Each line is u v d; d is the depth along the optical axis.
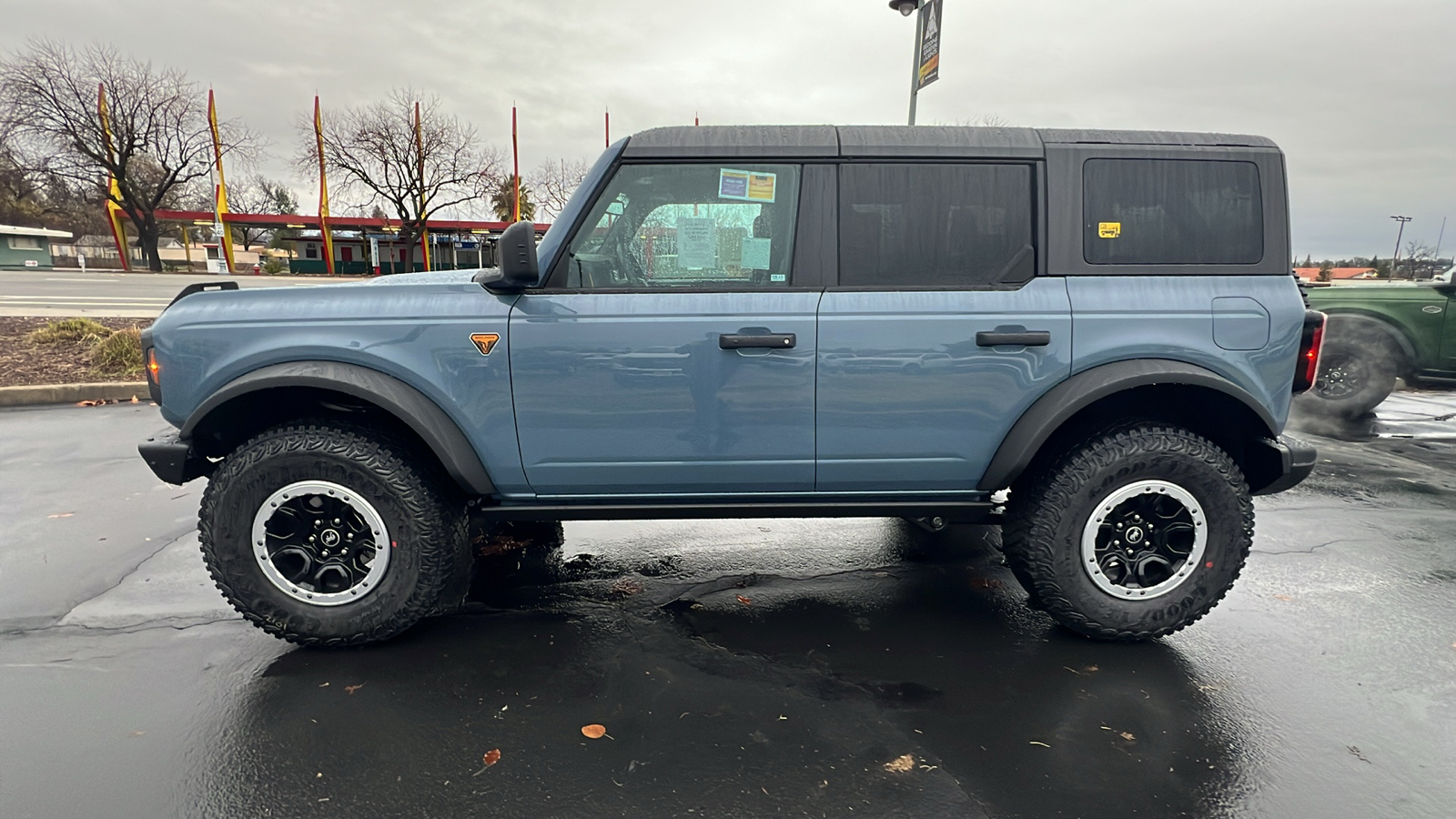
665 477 2.80
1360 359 7.05
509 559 3.78
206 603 3.20
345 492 2.67
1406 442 6.32
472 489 2.71
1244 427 2.88
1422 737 2.32
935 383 2.71
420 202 41.41
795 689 2.58
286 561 2.74
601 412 2.71
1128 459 2.70
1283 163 2.76
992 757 2.21
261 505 2.66
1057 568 2.78
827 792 2.06
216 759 2.19
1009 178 2.72
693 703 2.49
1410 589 3.38
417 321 2.64
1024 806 2.01
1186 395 2.87
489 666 2.71
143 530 4.05
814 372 2.70
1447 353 6.77
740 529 4.25
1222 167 2.74
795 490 2.87
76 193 42.75
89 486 4.80
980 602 3.29
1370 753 2.24
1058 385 2.72
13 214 49.44
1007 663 2.75
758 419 2.73
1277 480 2.84
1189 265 2.74
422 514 2.70
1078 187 2.71
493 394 2.68
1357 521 4.30
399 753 2.22
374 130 39.72
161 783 2.10
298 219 44.22
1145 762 2.20
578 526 4.28
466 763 2.18
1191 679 2.65
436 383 2.65
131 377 7.98
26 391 7.30
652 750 2.24
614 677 2.65
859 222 2.72
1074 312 2.69
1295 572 3.56
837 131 2.78
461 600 2.92
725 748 2.25
